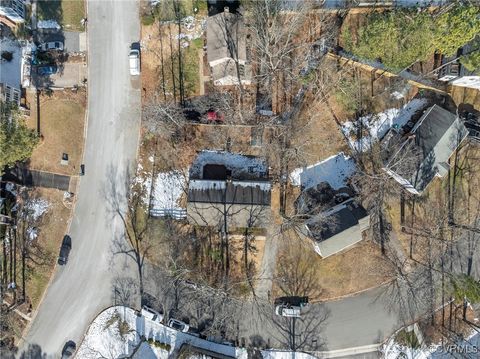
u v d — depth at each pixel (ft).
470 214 142.82
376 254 142.00
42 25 145.38
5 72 144.66
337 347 141.79
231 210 135.33
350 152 143.02
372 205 141.28
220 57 132.87
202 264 142.82
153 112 141.90
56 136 145.07
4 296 143.54
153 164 144.66
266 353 141.59
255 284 142.82
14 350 144.25
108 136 145.48
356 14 142.10
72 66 145.69
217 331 142.00
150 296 143.13
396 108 142.82
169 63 144.87
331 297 142.20
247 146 143.23
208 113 140.87
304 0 142.20
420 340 141.38
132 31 145.28
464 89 142.20
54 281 144.97
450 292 141.08
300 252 142.31
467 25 116.98
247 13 137.39
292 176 142.72
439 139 133.08
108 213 145.38
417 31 118.32
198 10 144.36
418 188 134.10
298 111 143.23
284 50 137.49
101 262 144.97
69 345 143.54
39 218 145.18
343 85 142.72
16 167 145.28
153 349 142.61
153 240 143.74
